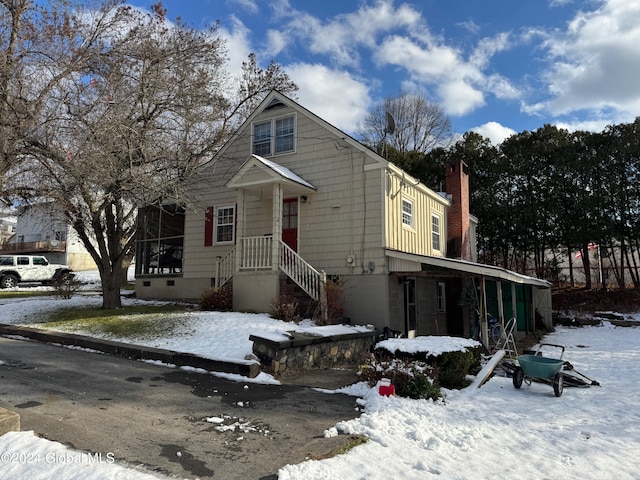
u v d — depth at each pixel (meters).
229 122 18.48
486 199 26.58
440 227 19.11
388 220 13.69
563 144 25.38
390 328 13.16
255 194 15.45
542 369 7.73
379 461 4.44
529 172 25.59
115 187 12.52
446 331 18.12
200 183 16.62
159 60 13.66
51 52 11.27
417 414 6.14
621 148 23.41
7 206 12.28
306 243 14.57
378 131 39.34
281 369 8.45
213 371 8.33
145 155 13.11
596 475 4.41
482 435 5.47
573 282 26.75
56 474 3.67
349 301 13.53
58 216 13.18
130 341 10.16
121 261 15.05
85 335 10.80
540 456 4.88
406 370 7.25
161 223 19.58
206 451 4.54
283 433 5.20
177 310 14.13
